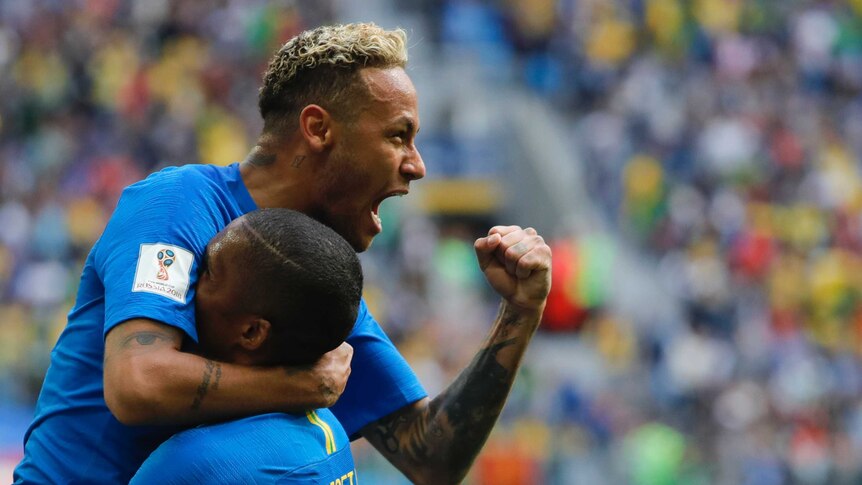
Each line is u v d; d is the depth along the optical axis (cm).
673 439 4272
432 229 5712
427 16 6956
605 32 7000
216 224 1018
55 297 4700
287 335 939
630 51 7000
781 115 6850
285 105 1052
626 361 5288
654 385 5125
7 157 5453
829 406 5228
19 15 6031
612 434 4462
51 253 4909
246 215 961
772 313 5653
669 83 6806
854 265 6131
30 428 1039
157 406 916
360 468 3453
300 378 952
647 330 5484
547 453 4078
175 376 919
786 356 5384
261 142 1064
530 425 4184
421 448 1145
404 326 4650
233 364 946
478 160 6631
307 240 934
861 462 4834
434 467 1143
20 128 5703
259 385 938
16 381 4044
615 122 6606
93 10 6134
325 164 1041
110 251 990
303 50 1044
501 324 1131
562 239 5959
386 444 1164
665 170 6356
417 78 6700
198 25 6166
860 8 7625
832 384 5362
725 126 6488
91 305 1024
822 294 5900
